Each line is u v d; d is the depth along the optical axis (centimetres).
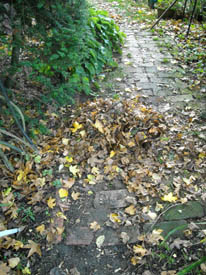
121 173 260
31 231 215
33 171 260
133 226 216
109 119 308
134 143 287
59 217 224
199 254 195
